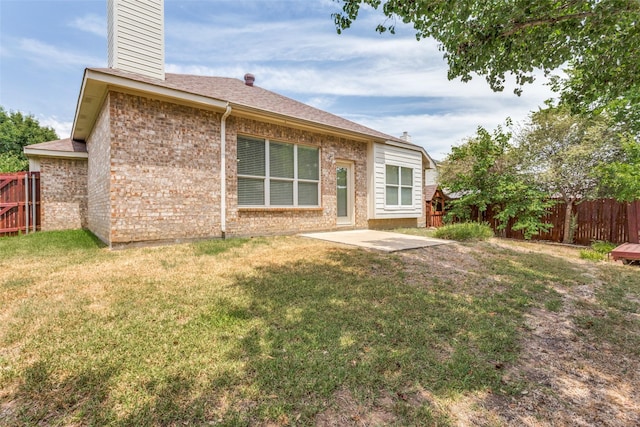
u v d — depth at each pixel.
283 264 5.26
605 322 3.64
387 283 4.48
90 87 5.91
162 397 1.98
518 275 5.40
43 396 1.97
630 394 2.32
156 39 7.75
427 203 17.59
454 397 2.14
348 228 10.34
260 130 8.03
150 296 3.63
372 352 2.62
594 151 10.66
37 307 3.24
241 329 2.92
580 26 4.14
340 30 4.54
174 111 6.62
